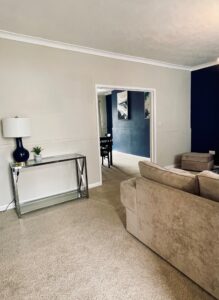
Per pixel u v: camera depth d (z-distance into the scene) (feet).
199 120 17.12
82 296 4.83
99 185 12.84
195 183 4.94
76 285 5.15
